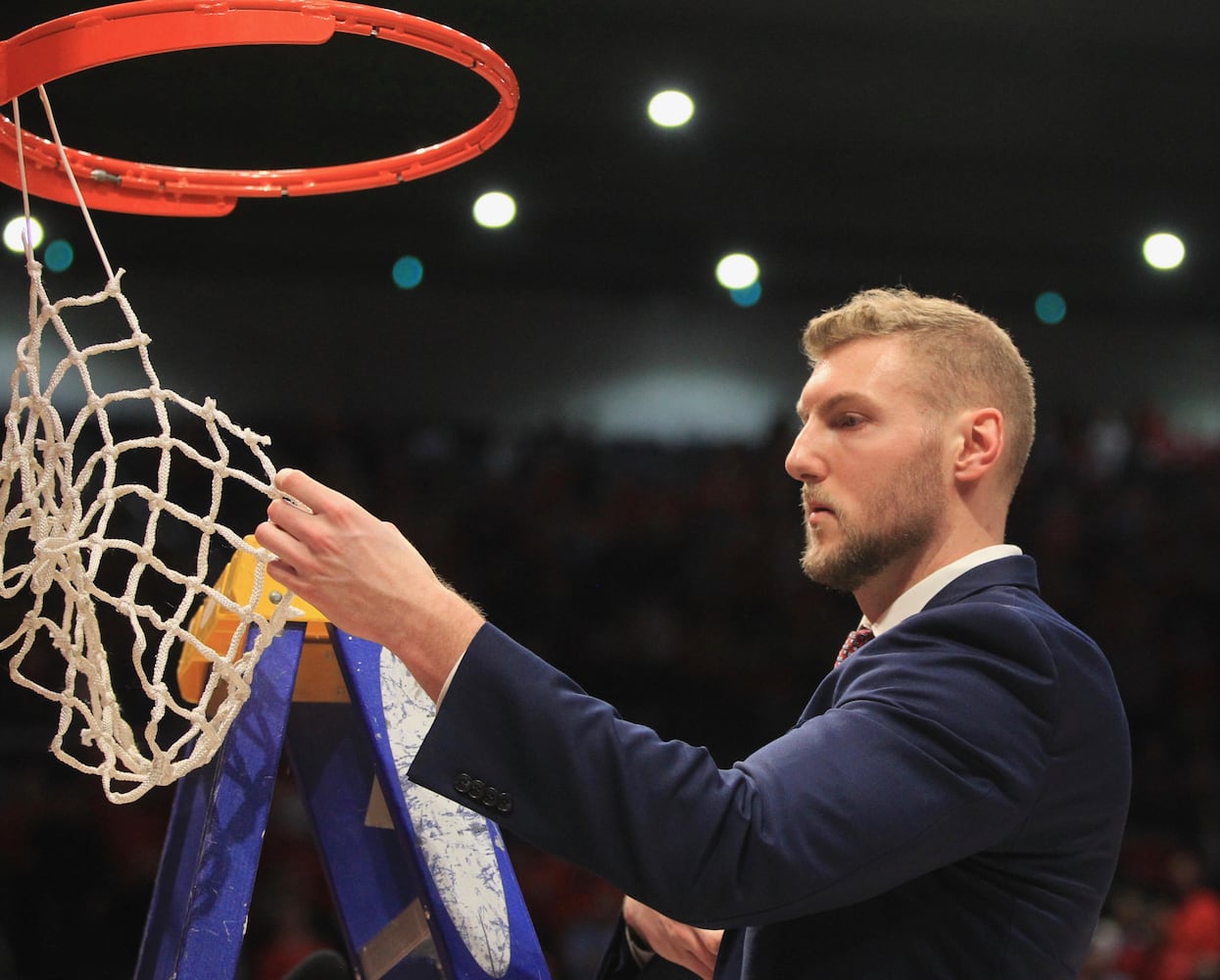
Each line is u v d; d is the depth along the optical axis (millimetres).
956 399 2180
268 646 2123
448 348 15039
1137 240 13359
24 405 2049
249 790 2166
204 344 14180
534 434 14578
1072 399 15773
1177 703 12594
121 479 11297
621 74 10320
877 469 2154
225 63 9023
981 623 1975
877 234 13211
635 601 12953
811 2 9664
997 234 13289
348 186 2602
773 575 13055
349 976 2914
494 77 2172
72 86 8984
